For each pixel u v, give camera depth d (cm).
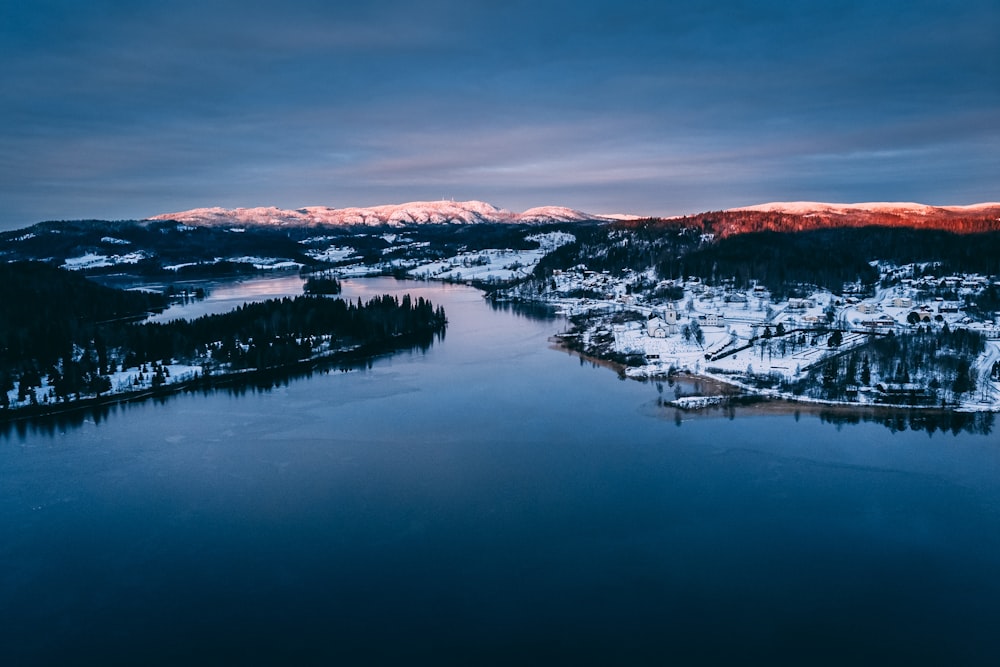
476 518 8212
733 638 6203
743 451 10031
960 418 11294
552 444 10431
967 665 5862
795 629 6300
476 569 7219
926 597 6688
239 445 10638
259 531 7994
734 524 7981
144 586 7019
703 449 10125
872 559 7281
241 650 6131
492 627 6388
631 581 6988
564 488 8925
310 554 7531
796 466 9481
